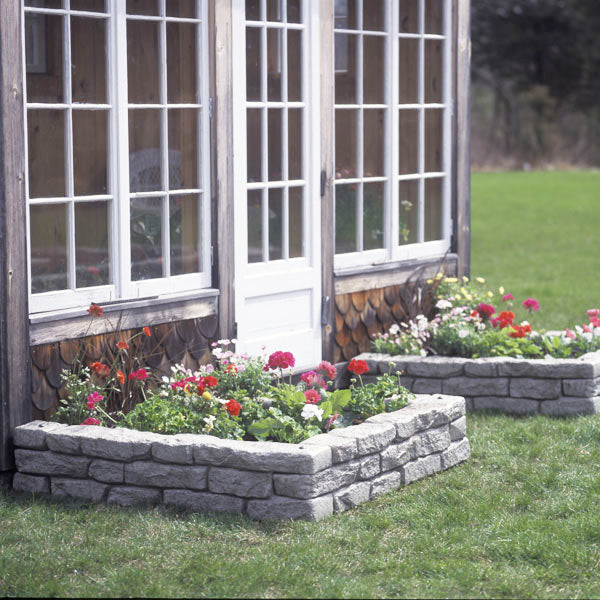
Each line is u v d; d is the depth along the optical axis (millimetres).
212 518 4359
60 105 4930
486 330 6965
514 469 5098
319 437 4566
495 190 25188
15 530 4266
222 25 5648
